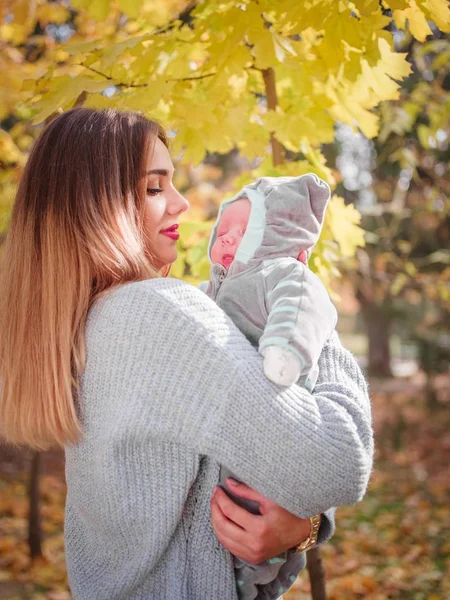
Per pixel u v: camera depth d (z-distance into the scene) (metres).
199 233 2.83
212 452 1.25
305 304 1.31
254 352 1.29
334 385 1.39
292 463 1.22
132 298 1.31
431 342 12.58
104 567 1.41
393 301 13.33
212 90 2.28
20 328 1.41
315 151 2.63
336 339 1.53
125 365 1.29
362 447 1.27
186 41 2.24
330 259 2.50
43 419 1.38
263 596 1.42
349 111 2.48
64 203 1.41
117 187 1.42
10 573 5.21
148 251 1.53
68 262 1.39
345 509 7.34
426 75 5.94
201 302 1.32
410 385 17.00
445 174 7.31
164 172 1.54
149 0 2.85
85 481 1.37
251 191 1.54
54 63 2.33
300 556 1.45
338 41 2.05
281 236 1.46
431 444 10.73
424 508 7.28
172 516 1.30
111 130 1.46
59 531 6.50
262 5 2.11
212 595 1.36
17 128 3.97
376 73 2.29
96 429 1.34
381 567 5.50
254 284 1.41
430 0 1.95
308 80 2.43
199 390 1.25
